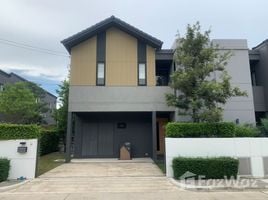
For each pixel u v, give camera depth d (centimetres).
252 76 1759
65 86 2127
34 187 859
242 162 1035
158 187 859
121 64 1520
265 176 1022
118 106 1472
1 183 889
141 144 1677
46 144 1844
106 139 1659
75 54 1515
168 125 1074
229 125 1079
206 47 1187
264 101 1616
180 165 950
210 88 1037
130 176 1017
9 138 1004
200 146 1038
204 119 1095
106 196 744
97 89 1480
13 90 2155
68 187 856
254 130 1279
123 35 1554
